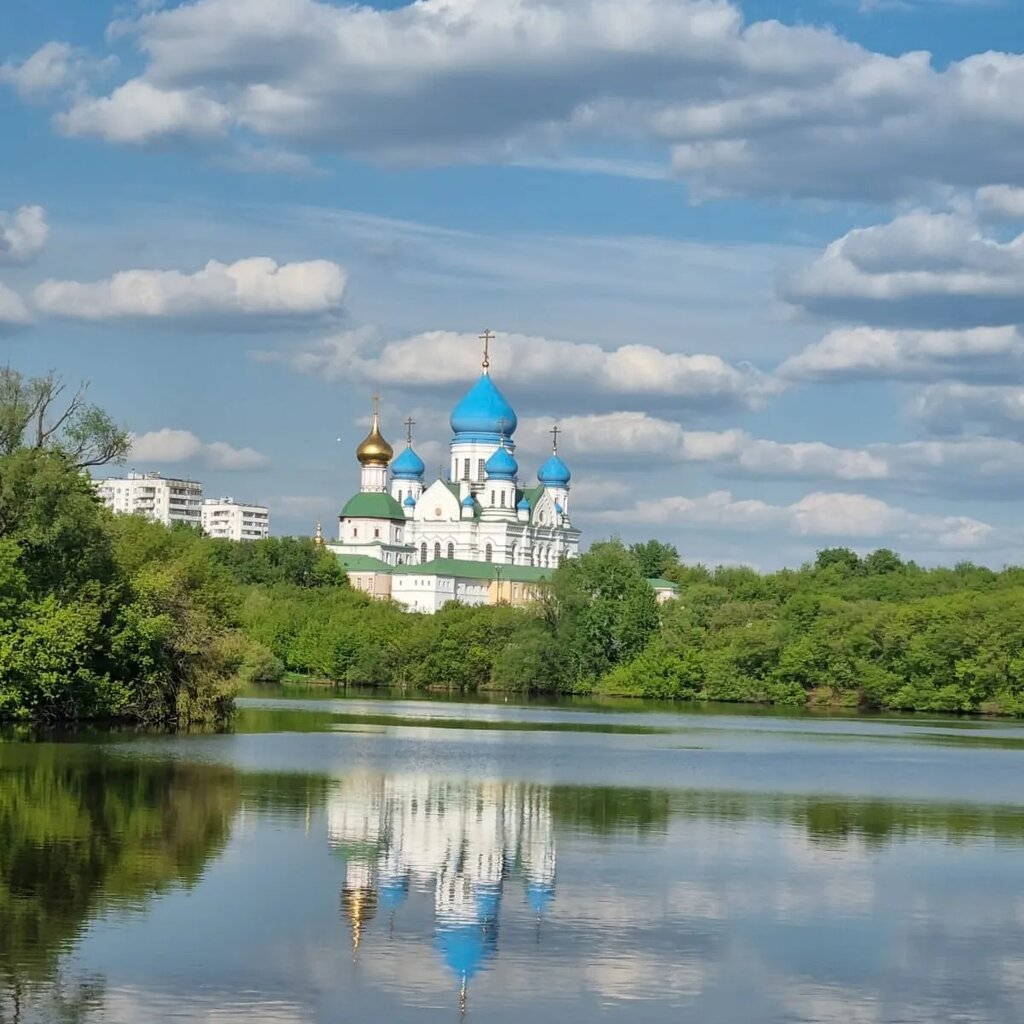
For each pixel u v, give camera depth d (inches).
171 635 5118.1
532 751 4943.4
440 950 1980.8
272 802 3243.1
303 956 1929.1
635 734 6048.2
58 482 4670.3
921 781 4188.0
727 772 4352.9
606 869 2556.6
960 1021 1750.7
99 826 2815.0
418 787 3688.5
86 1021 1660.9
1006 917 2246.6
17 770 3690.9
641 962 1957.4
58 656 4517.7
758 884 2456.9
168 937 1994.3
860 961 1985.7
